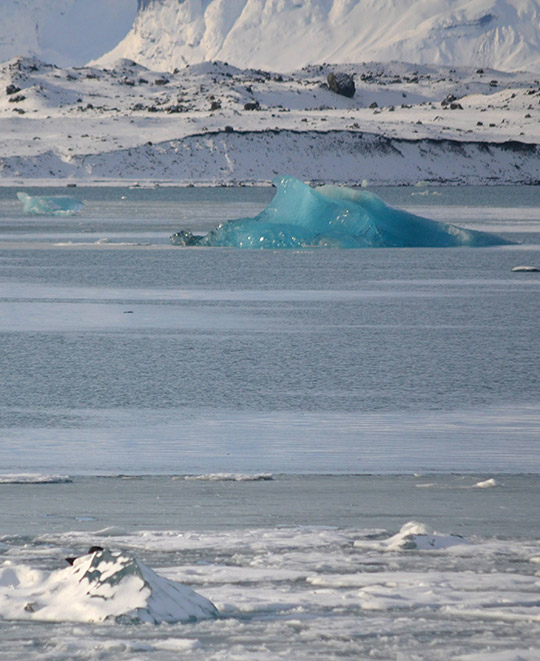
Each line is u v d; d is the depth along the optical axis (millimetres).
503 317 127500
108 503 39438
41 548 30641
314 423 65750
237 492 42531
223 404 73062
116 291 158250
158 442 59531
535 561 29172
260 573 27625
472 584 26344
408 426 64812
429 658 20547
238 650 20906
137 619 22531
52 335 109750
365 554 30016
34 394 76938
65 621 22688
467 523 35406
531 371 87938
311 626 22719
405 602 24672
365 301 145875
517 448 57188
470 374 86312
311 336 109562
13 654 20688
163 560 29391
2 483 44844
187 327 116688
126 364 91062
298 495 41406
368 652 21000
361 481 46281
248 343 104188
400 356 96125
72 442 59688
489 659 20328
